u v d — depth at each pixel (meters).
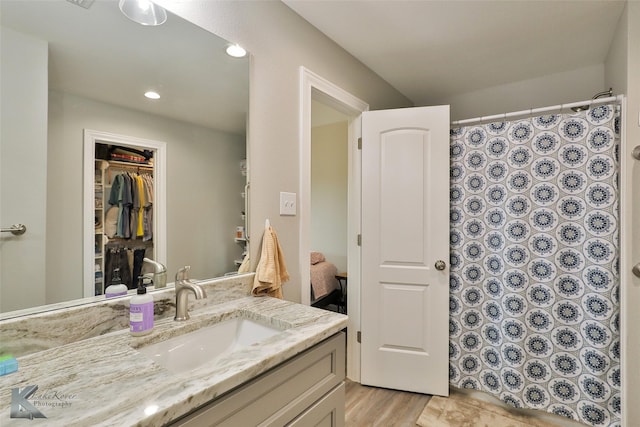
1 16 0.84
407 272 2.09
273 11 1.56
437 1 1.61
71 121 0.97
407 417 1.83
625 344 1.53
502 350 1.90
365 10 1.68
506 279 1.87
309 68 1.77
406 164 2.09
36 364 0.78
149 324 1.00
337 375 1.09
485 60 2.24
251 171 1.46
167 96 1.19
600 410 1.61
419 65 2.31
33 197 0.89
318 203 4.12
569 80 2.43
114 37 1.06
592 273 1.63
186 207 1.25
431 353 2.05
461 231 2.03
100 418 0.57
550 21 1.79
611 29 1.85
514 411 1.87
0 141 0.84
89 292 0.99
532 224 1.80
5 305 0.85
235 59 1.40
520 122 1.84
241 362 0.79
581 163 1.67
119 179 1.07
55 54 0.93
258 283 1.38
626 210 1.53
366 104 2.27
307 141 1.72
